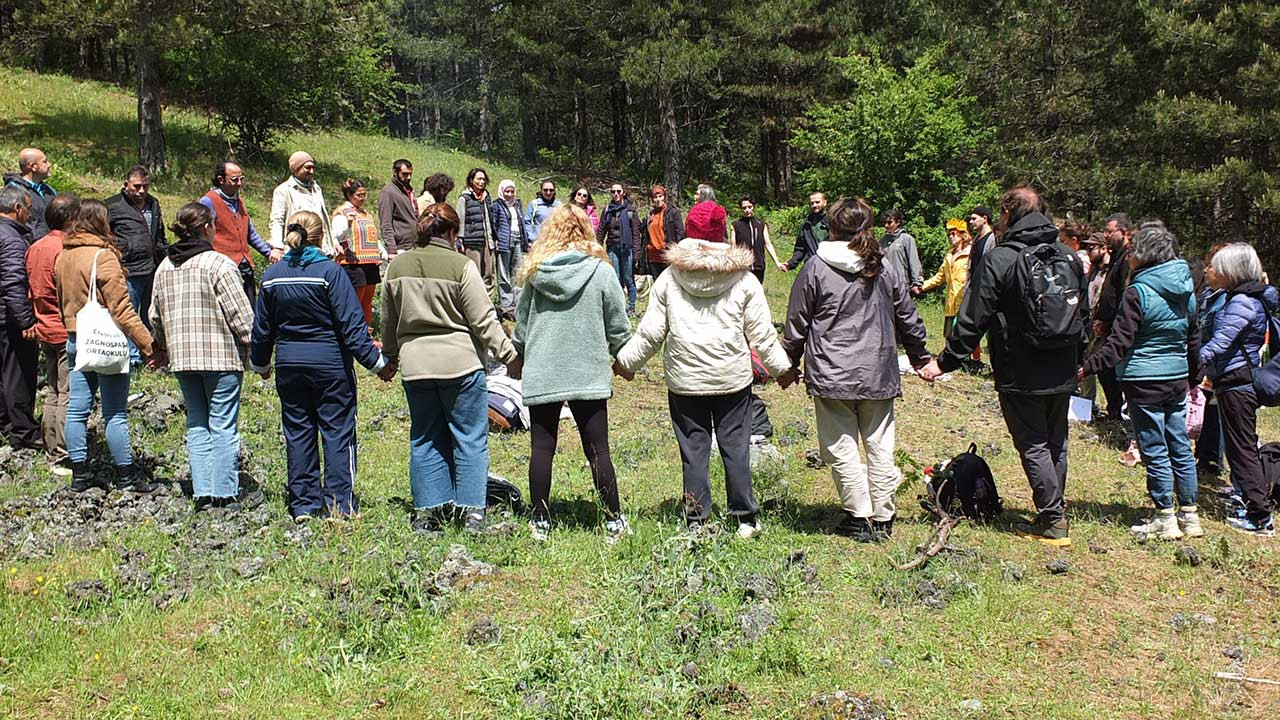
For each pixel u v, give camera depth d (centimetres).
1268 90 1827
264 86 2039
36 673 367
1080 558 530
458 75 4122
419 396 526
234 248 798
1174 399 568
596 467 527
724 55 2905
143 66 1773
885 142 1931
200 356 537
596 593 448
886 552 519
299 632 408
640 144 4259
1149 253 566
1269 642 429
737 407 530
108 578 450
